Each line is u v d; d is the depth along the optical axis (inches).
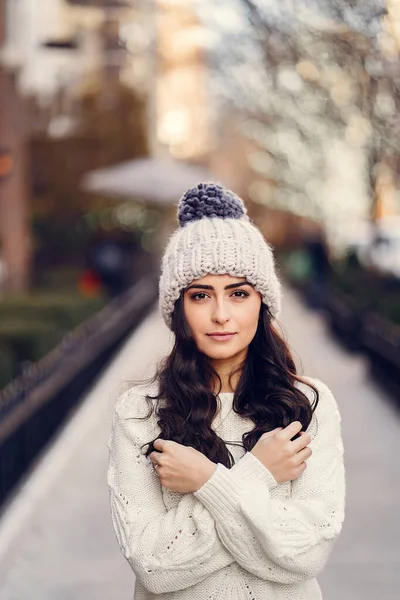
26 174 786.8
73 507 270.7
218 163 1916.8
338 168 990.4
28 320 438.3
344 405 428.5
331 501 98.2
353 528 247.3
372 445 346.0
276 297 102.0
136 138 967.6
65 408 364.5
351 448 342.3
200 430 99.1
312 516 95.8
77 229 1091.3
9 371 294.7
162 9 1130.0
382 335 464.8
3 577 214.1
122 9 1049.5
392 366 435.5
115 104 962.7
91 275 786.8
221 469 93.8
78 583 212.5
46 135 924.6
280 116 832.9
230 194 104.4
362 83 373.1
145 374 127.7
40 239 1067.9
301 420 101.0
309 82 483.2
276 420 100.8
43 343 366.3
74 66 974.4
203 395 100.3
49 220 1074.7
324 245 951.6
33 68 902.4
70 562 225.9
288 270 1350.9
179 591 97.3
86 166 938.1
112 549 234.5
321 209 1232.2
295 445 95.7
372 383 484.1
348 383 488.7
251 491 92.8
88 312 542.3
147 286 929.5
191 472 93.4
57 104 935.7
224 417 102.4
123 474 100.0
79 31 1011.9
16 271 678.5
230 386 104.3
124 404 103.2
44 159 927.7
